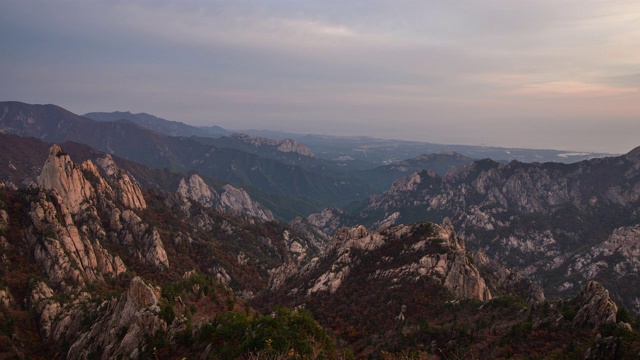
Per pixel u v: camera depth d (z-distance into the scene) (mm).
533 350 78625
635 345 65062
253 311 111000
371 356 95438
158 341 79625
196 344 77438
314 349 69562
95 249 160125
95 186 197875
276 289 172000
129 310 89875
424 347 94188
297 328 72375
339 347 104125
